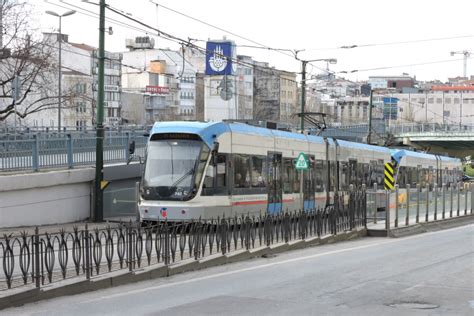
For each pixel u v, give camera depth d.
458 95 195.62
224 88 96.50
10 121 64.38
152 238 14.11
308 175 31.30
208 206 22.81
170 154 23.08
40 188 26.22
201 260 15.49
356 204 26.17
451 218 34.47
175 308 10.40
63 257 11.92
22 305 10.48
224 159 23.88
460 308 10.75
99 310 10.15
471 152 95.69
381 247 21.47
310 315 10.00
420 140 86.19
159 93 125.94
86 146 29.56
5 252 10.85
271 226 19.47
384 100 142.88
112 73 110.50
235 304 10.81
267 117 145.38
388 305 10.97
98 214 28.30
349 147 37.12
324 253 19.38
